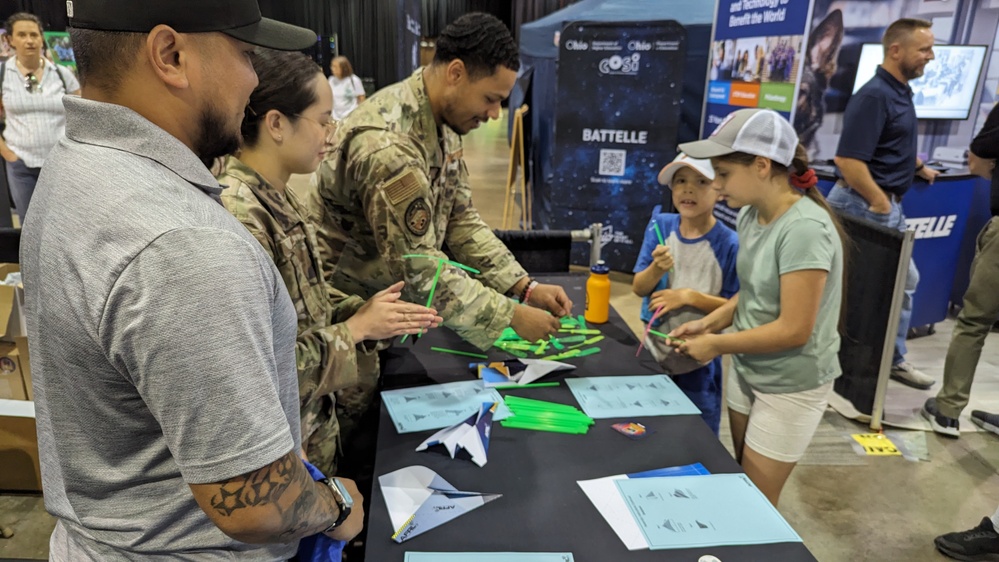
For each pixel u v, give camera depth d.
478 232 1.77
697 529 0.96
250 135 1.05
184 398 0.55
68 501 0.68
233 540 0.70
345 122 1.36
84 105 0.59
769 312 1.45
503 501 1.02
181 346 0.54
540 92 4.96
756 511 1.00
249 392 0.57
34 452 2.01
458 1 16.28
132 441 0.64
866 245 2.46
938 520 2.04
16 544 1.87
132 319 0.54
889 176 2.82
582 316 1.87
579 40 3.94
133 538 0.67
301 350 1.09
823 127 3.14
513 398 1.36
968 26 3.11
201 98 0.63
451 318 1.35
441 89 1.39
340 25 13.98
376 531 0.95
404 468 1.10
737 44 3.47
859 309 2.53
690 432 1.24
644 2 4.32
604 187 4.18
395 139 1.29
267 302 0.62
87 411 0.62
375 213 1.28
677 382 1.86
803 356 1.44
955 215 3.23
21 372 1.95
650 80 3.91
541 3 12.55
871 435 2.51
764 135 1.33
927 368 3.06
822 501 2.12
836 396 2.76
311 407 1.20
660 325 1.85
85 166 0.58
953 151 3.36
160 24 0.58
